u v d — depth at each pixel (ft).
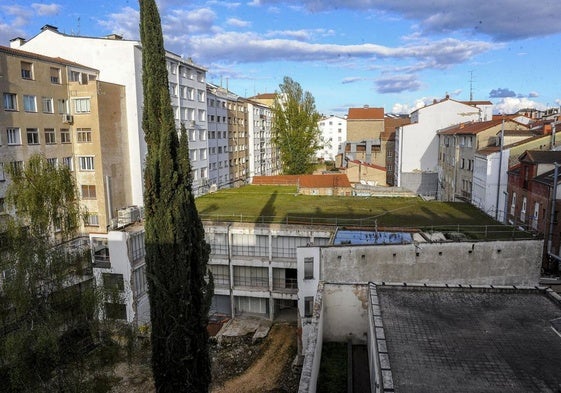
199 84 199.11
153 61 51.60
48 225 53.01
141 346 90.38
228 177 250.16
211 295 54.34
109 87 138.10
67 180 55.31
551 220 93.61
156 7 52.03
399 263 79.61
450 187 173.99
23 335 45.93
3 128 109.81
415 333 43.98
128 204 150.51
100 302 54.75
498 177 124.77
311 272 81.61
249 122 290.56
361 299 63.10
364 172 219.41
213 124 224.33
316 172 265.75
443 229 99.55
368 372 56.65
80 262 55.01
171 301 51.03
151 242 51.26
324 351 61.72
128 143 149.79
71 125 134.00
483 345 41.60
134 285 97.35
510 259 79.66
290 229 108.99
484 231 94.68
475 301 52.01
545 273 94.02
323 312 62.75
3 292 48.47
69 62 133.90
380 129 330.13
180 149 52.08
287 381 85.71
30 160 53.88
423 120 203.62
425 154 205.16
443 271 79.61
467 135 151.33
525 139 127.54
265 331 107.04
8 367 46.83
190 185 53.26
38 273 49.52
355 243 84.17
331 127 465.06
